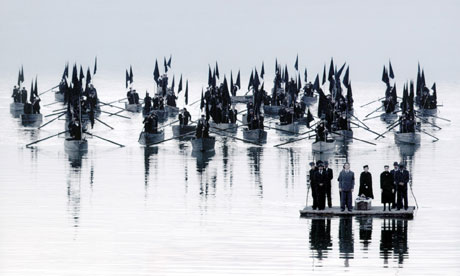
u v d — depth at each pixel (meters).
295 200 152.50
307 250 117.56
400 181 136.62
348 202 136.50
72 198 154.50
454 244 119.88
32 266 111.06
